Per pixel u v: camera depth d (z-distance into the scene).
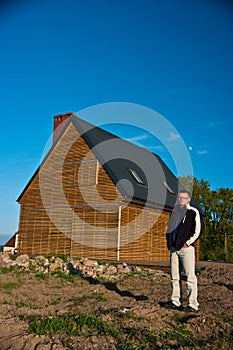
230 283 8.83
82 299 6.47
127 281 9.14
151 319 4.84
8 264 10.91
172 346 3.90
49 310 5.58
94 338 4.07
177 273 5.55
